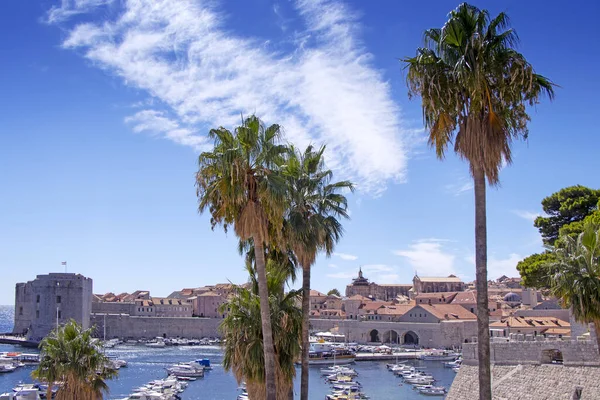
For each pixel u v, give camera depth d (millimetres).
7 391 132125
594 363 53062
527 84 27688
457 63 27016
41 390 125312
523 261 86750
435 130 29406
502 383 60938
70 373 46750
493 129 27781
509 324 184000
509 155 28625
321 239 39656
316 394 132625
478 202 28109
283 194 33531
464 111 28547
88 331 49188
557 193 92688
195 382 150250
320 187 41906
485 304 27438
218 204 34781
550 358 59750
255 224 33312
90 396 48125
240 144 33969
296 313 39094
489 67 27625
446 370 177125
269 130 35000
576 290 41719
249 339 37562
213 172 34375
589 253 42844
